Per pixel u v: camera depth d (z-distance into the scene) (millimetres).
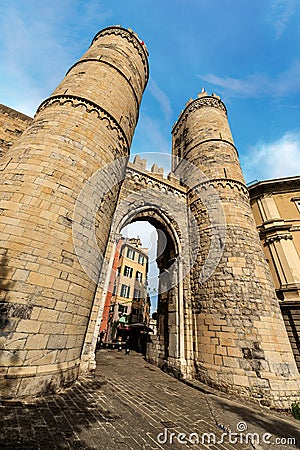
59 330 6328
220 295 10891
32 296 5891
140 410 5734
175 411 6137
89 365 8367
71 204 7730
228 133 18328
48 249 6617
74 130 9297
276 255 16438
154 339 14336
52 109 9914
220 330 10172
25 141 8547
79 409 5059
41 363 5645
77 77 11836
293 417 7461
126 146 12516
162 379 10023
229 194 14031
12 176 7246
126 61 15000
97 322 9219
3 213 6406
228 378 8984
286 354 9328
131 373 10242
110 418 4895
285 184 18688
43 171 7605
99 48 14586
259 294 10555
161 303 14852
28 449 3211
